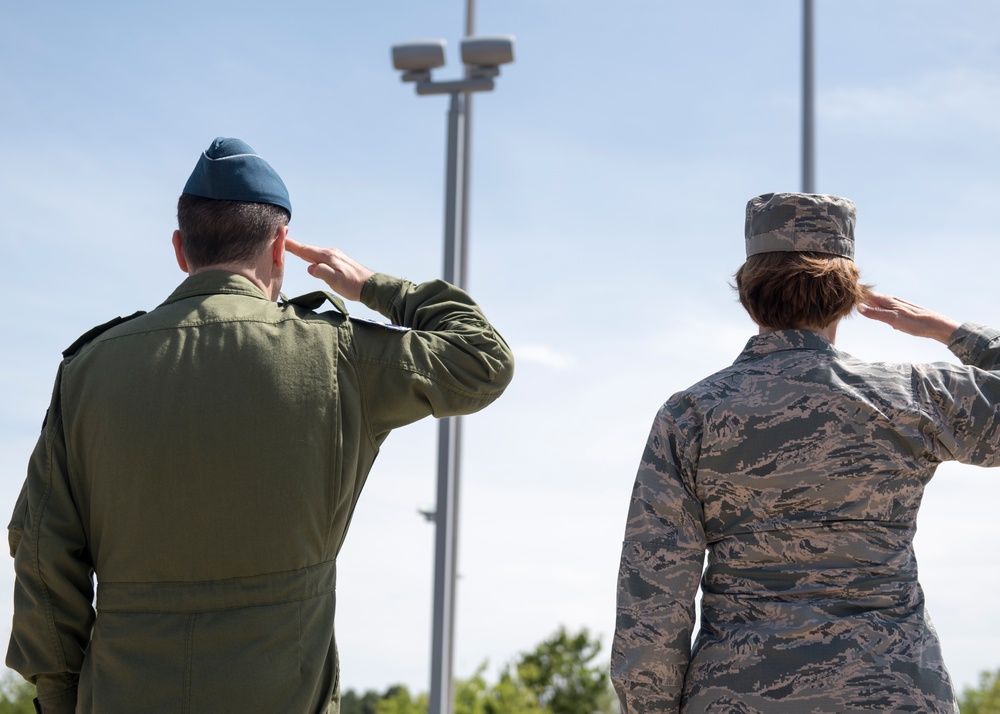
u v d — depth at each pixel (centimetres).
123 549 197
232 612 196
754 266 240
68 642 203
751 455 223
